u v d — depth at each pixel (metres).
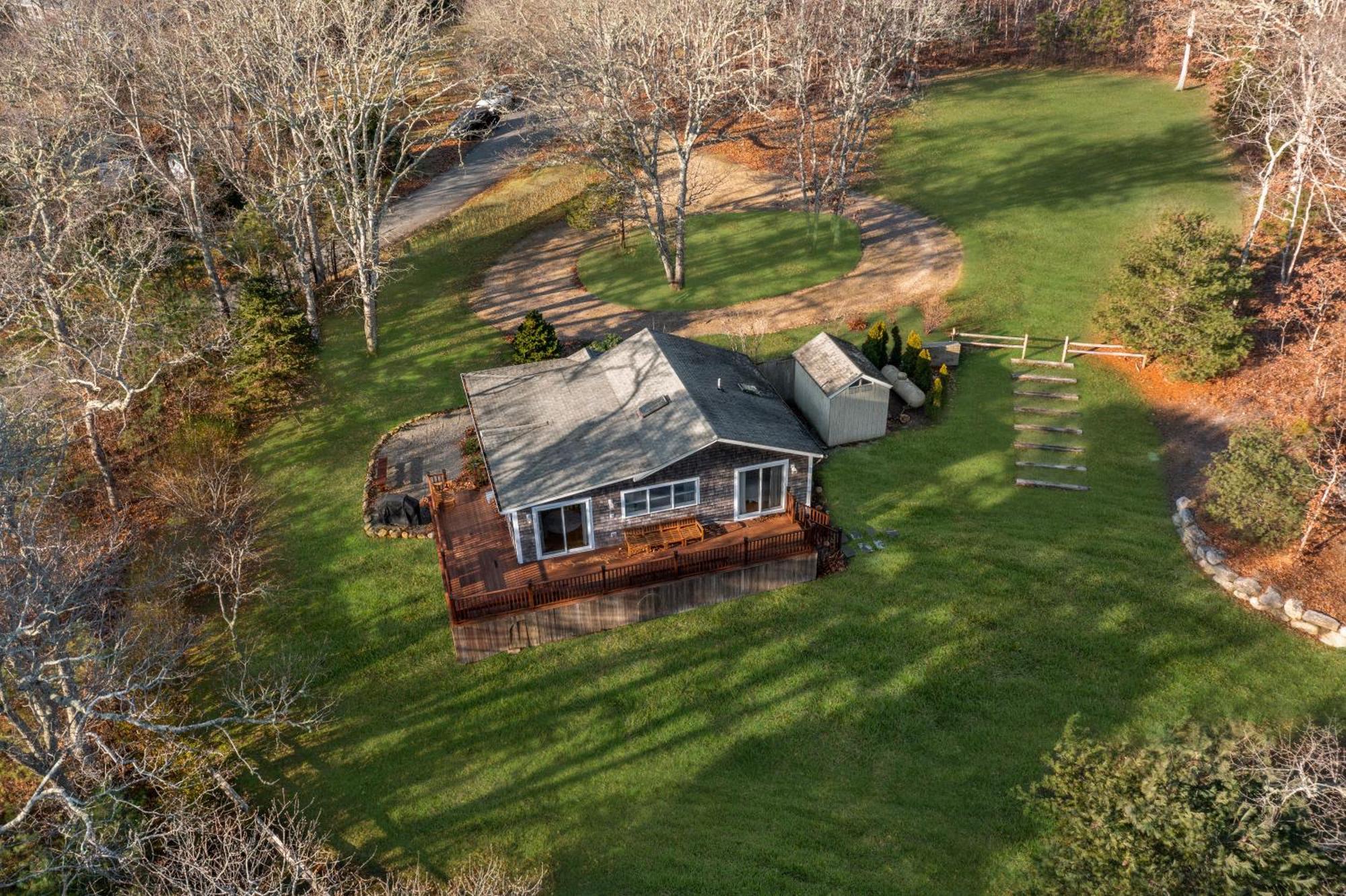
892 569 26.88
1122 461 31.00
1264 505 25.11
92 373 32.69
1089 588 25.73
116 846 18.81
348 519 30.64
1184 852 15.35
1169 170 53.03
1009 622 24.77
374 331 40.28
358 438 35.06
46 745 19.45
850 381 31.12
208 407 37.62
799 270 46.22
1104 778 17.00
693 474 26.39
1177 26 63.78
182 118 37.69
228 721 20.41
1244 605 24.88
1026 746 21.36
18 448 21.03
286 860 17.23
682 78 43.62
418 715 23.33
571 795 21.08
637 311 43.56
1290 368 31.20
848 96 46.28
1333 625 23.45
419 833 20.47
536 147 64.31
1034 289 42.25
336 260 51.06
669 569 25.14
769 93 62.75
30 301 31.19
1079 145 57.81
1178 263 34.16
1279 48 39.25
